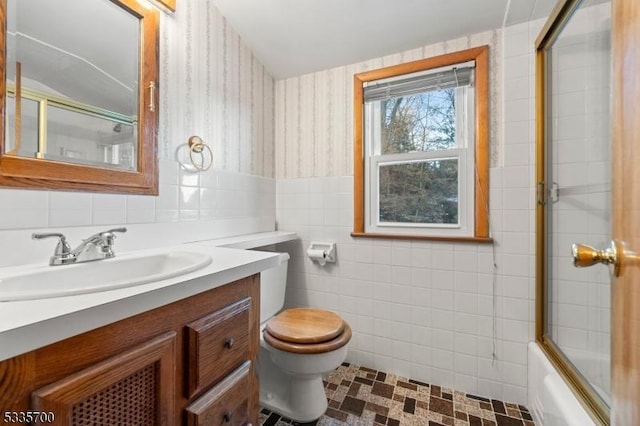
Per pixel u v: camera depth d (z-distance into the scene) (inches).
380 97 66.4
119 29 42.4
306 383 50.7
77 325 17.7
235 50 63.6
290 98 75.7
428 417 51.3
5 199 31.1
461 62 58.4
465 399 56.2
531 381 51.6
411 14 55.9
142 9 44.6
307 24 61.1
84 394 18.2
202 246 48.1
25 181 32.4
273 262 36.8
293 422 50.6
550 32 48.8
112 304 19.4
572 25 45.2
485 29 56.6
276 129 77.0
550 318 51.4
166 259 41.2
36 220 33.4
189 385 25.2
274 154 76.5
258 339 35.2
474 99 58.4
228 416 28.9
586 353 42.3
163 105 48.1
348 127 69.4
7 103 31.4
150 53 45.5
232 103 62.6
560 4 43.4
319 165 72.5
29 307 18.2
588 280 42.4
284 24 61.7
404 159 65.4
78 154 37.8
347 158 69.5
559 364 45.2
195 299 26.4
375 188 68.2
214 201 57.8
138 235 43.8
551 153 51.4
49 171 34.4
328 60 69.1
